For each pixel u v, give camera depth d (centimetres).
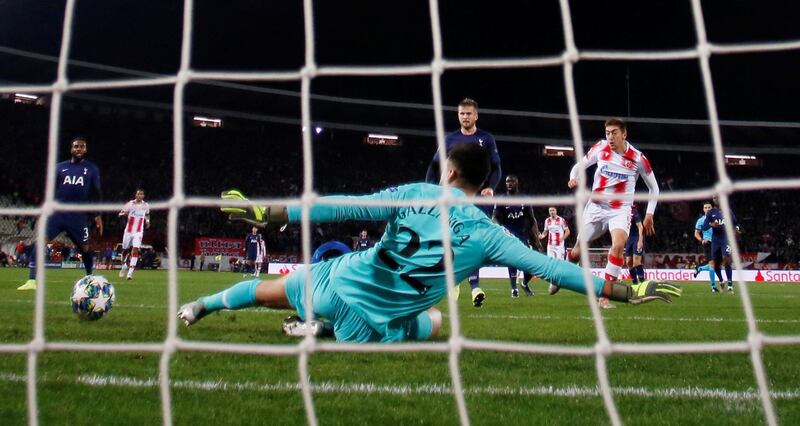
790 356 435
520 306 952
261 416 266
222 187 3925
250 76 282
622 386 333
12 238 3231
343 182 4172
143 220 1711
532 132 3947
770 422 217
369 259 410
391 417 267
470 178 402
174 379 333
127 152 3853
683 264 3366
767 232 3828
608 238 3400
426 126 4003
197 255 3388
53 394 296
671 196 242
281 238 3594
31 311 684
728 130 3781
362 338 417
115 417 261
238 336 490
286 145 4238
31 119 3694
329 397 301
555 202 245
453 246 396
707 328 639
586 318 736
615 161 839
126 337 474
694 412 281
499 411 279
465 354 424
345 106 3822
